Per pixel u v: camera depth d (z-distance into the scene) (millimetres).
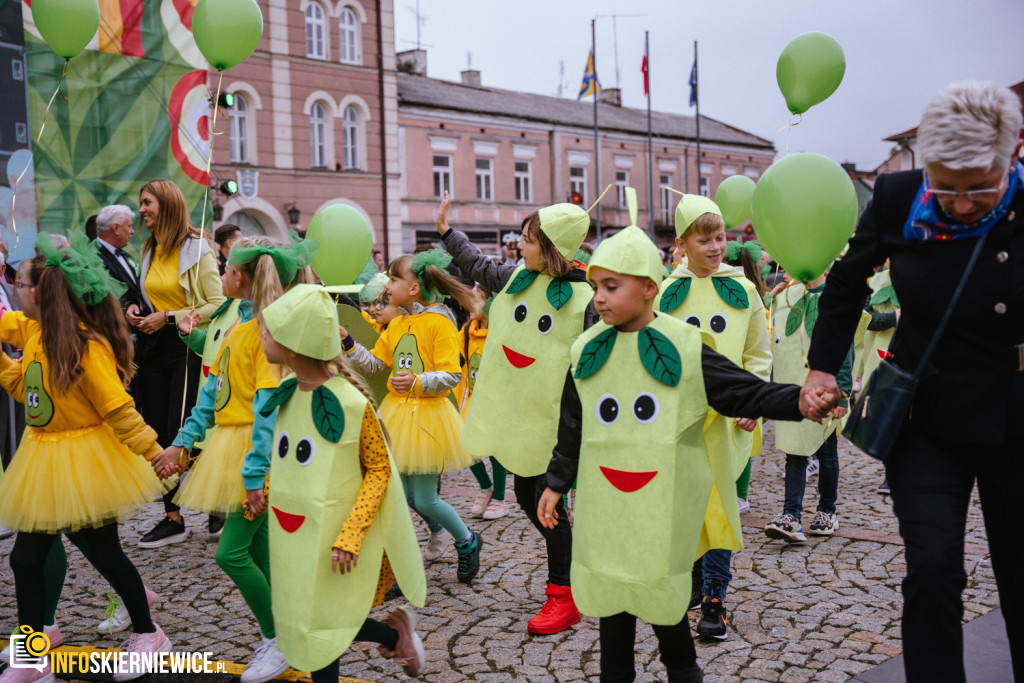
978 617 3887
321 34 24297
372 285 5102
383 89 25672
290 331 2770
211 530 5660
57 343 3424
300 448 2867
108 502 3523
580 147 34812
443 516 4543
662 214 38688
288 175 23812
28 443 3580
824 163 3104
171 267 5320
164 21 8656
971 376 2355
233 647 3867
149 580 4801
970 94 2154
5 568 5145
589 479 2760
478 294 6211
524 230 4047
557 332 3984
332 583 2812
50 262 3525
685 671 2789
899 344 2512
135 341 5387
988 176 2184
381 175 25938
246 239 3533
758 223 3197
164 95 8727
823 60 4086
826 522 5285
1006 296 2285
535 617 3965
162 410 5473
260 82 23047
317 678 2941
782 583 4484
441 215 4695
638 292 2639
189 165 8961
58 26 5078
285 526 2883
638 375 2664
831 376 2502
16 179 6223
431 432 4617
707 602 3773
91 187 8250
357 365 4867
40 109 7855
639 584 2621
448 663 3635
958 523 2365
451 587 4590
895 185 2463
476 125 31250
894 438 2422
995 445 2344
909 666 2334
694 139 39625
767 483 6949
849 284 2543
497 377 4141
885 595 4270
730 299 4133
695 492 2662
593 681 3424
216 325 4277
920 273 2395
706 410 2641
